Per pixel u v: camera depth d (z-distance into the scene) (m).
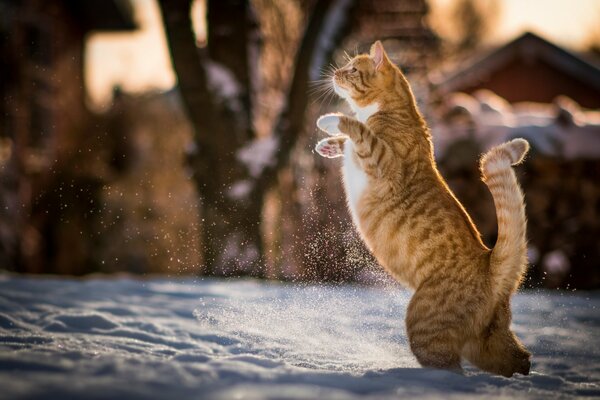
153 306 7.30
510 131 14.13
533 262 13.89
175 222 20.11
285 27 18.19
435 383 4.10
